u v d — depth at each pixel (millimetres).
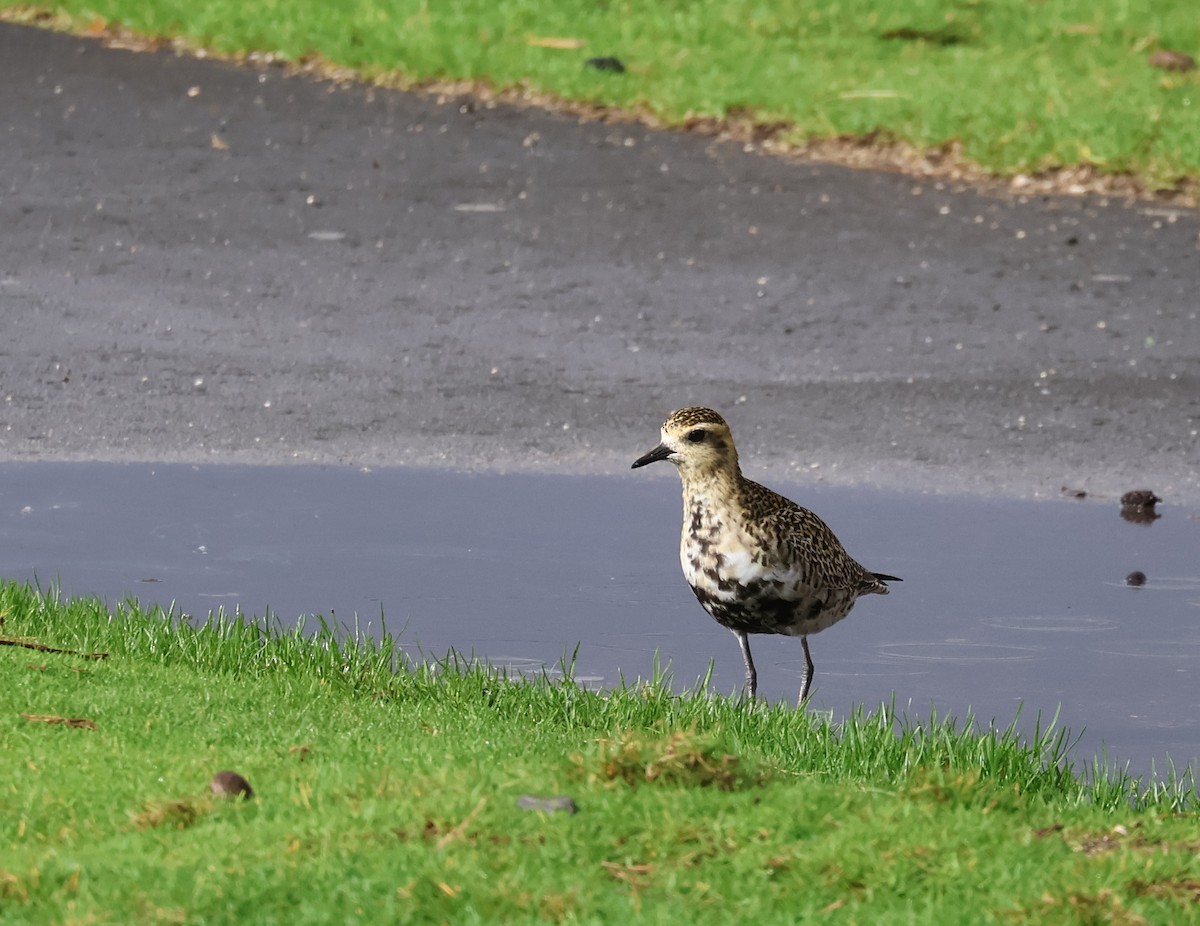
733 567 9969
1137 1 31516
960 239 20859
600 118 24875
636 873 6180
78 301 17625
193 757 7402
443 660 10133
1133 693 10062
